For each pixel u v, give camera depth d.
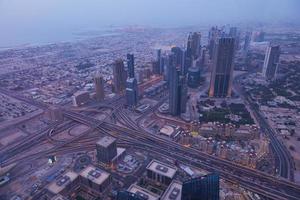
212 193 174.38
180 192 191.62
